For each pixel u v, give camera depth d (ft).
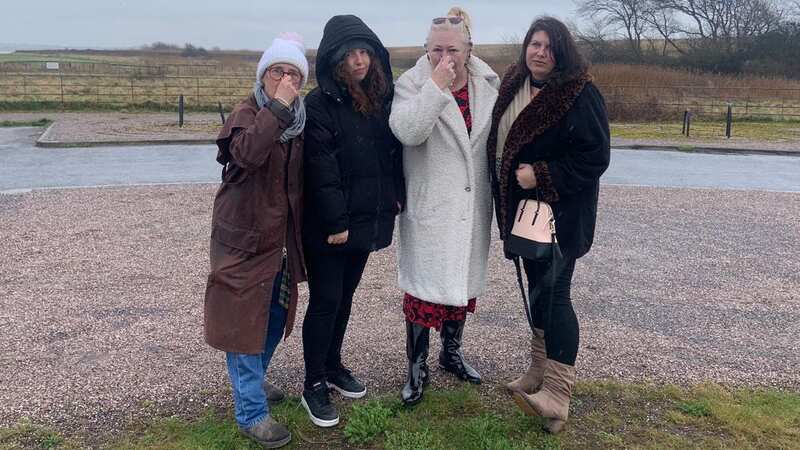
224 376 13.39
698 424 11.75
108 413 11.91
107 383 13.05
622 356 14.82
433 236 11.44
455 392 12.54
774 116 92.43
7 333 15.67
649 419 11.91
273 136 9.43
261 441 10.73
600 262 23.30
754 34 144.05
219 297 10.15
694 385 13.30
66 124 72.18
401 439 10.82
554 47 10.44
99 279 20.15
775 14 145.59
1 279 20.04
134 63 147.74
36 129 69.97
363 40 10.66
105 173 42.14
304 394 11.70
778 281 21.36
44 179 39.60
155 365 13.92
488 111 11.51
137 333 15.76
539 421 11.59
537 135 10.62
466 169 11.39
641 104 93.15
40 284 19.60
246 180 9.89
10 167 44.29
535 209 10.69
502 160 10.97
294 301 10.61
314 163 10.48
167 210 30.50
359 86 10.77
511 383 12.16
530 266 11.41
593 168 10.52
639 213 32.32
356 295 19.01
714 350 15.39
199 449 10.55
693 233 28.27
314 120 10.50
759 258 24.29
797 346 15.78
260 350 10.21
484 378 13.48
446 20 11.09
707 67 137.08
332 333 11.87
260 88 10.04
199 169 44.21
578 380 13.35
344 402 12.28
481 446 10.71
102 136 60.90
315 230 10.94
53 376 13.34
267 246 10.06
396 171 11.82
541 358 11.96
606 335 16.20
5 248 23.65
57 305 17.72
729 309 18.52
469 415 11.85
